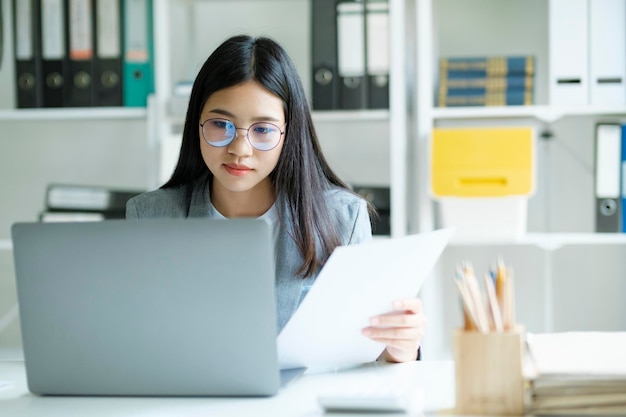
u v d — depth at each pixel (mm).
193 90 1406
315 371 1207
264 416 938
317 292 1047
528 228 2652
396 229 2357
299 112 1414
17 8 2486
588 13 2311
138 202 1512
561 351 1024
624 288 2641
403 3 2396
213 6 2707
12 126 2848
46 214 2494
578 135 2625
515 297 2666
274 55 1371
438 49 2658
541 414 904
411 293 1203
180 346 1041
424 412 936
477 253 2678
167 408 1003
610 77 2307
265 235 994
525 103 2387
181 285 1023
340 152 2697
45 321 1072
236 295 1016
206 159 1354
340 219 1478
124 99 2475
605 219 2361
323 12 2393
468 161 2273
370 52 2377
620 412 875
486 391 922
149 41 2467
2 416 988
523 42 2629
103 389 1077
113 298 1045
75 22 2477
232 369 1035
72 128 2822
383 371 1187
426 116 2367
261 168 1347
